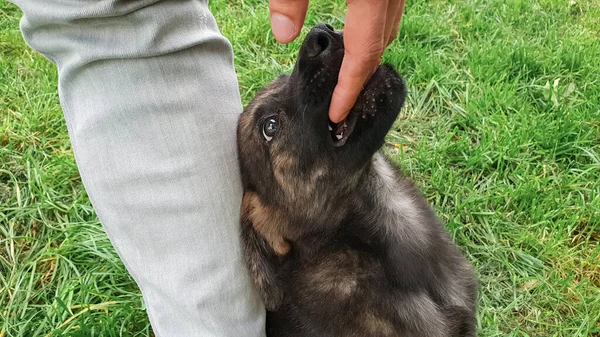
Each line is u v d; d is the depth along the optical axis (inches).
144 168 17.3
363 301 19.5
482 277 25.6
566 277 25.2
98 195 18.0
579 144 30.0
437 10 40.1
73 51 17.0
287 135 19.3
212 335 18.3
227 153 18.7
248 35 38.3
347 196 19.6
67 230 26.9
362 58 13.1
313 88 17.8
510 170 29.6
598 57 35.7
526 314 24.5
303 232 20.0
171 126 17.3
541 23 39.8
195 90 17.8
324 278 19.8
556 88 33.5
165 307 18.5
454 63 36.2
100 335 22.6
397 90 17.6
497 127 31.1
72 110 18.0
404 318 19.4
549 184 28.5
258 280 19.2
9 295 25.0
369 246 19.9
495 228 27.0
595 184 28.1
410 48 36.0
